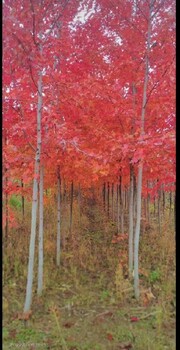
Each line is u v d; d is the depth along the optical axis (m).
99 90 5.49
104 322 4.68
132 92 6.28
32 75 5.00
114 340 4.18
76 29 5.98
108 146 5.36
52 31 5.34
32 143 5.69
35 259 7.11
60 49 5.30
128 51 5.75
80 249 7.78
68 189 12.51
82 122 5.99
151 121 6.02
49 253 7.65
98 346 4.00
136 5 5.55
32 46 4.57
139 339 4.11
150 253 7.60
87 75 5.71
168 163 5.03
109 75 5.98
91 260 7.21
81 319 4.77
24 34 4.45
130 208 7.04
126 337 4.23
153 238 8.81
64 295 5.69
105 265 7.20
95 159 5.19
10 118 5.17
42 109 5.24
